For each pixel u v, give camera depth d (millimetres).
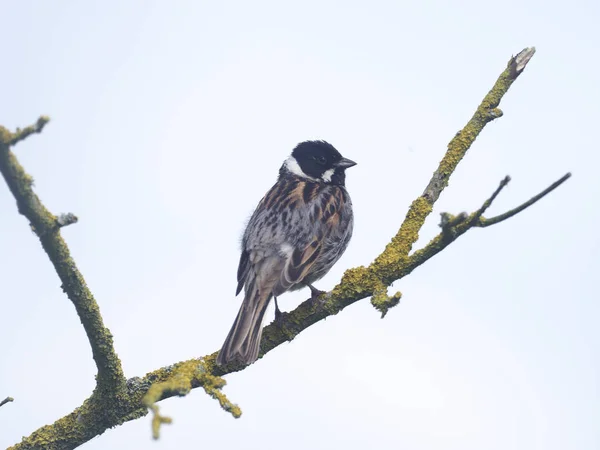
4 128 8617
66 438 10758
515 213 10234
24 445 10727
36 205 9164
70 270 9711
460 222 10539
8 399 10328
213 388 9250
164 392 9008
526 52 12289
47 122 8625
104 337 10305
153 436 7684
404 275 11203
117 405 10719
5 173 8859
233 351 11250
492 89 12234
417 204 11758
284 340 11719
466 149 12000
